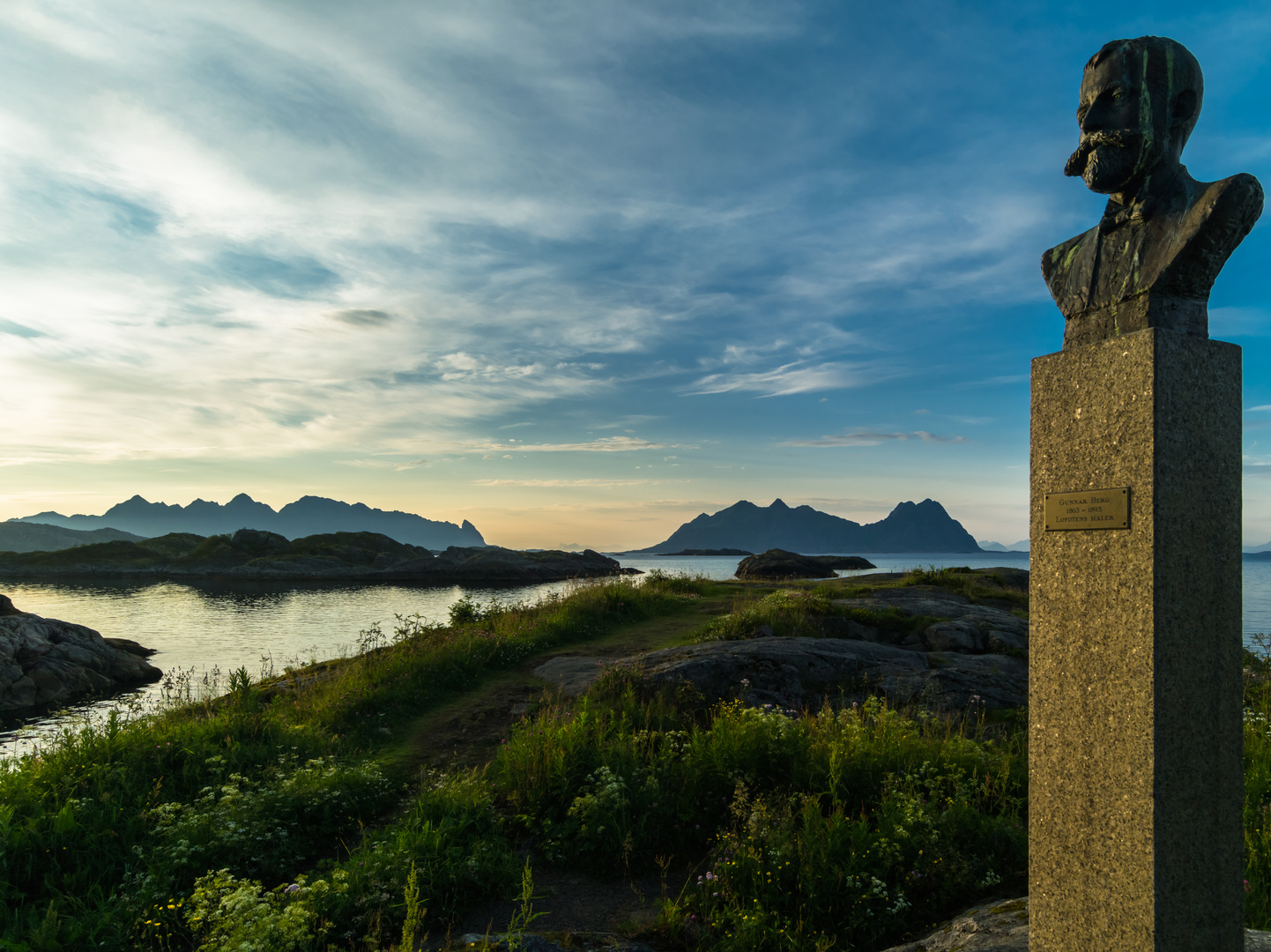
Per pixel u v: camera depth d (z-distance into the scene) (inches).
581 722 281.0
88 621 1563.7
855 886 172.7
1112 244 119.3
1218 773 106.0
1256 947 119.9
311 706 379.2
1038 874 118.0
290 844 229.6
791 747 250.2
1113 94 113.8
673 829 225.5
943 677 380.5
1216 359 109.1
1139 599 102.3
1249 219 102.9
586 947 155.3
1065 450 117.8
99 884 201.5
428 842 212.5
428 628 571.5
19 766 268.2
